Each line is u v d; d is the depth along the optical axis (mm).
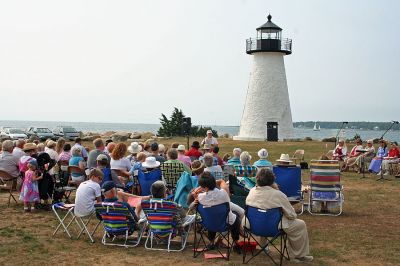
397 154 18766
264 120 41062
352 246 8258
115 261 7297
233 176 8930
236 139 41938
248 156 10414
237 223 7688
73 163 11391
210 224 7410
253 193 7246
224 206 7332
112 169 10805
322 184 10781
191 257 7547
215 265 7141
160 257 7527
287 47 41562
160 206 7621
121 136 42156
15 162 11516
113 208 7934
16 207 11320
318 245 8320
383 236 8961
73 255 7578
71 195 12859
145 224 8273
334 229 9492
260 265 7172
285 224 7125
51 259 7355
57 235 8805
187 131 22266
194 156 13312
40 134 42781
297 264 7238
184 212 7980
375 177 17906
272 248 8109
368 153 19125
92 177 8727
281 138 40938
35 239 8477
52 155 12469
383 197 13359
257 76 41469
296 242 7363
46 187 11039
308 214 10930
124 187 10469
